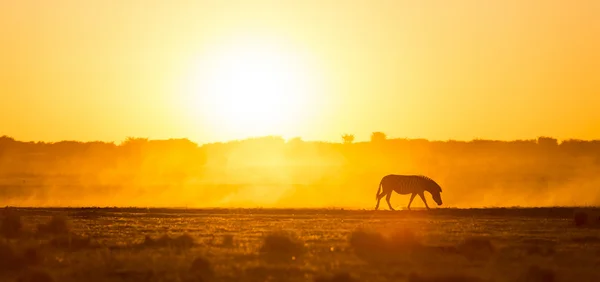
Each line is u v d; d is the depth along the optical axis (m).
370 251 101.25
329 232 123.62
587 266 88.50
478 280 78.25
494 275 81.62
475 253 97.62
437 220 145.50
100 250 100.31
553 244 108.25
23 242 108.31
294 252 99.69
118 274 83.44
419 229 128.38
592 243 109.75
